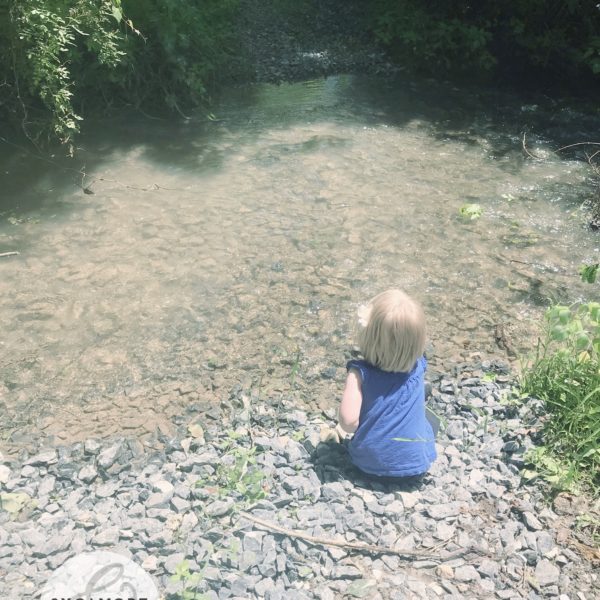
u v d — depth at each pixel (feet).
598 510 5.91
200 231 10.71
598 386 6.71
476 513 5.83
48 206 11.38
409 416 6.00
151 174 12.44
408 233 10.72
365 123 14.83
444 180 12.41
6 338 8.53
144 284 9.51
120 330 8.68
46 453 6.74
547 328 8.05
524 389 7.29
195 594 4.99
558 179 12.57
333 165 12.80
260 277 9.66
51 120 12.58
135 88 14.69
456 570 5.32
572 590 5.20
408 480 6.15
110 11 12.46
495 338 8.54
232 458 6.40
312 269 9.83
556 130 14.76
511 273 9.83
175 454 6.60
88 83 14.17
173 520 5.70
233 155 13.19
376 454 5.95
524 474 6.19
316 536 5.54
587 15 17.87
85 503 6.04
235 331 8.65
